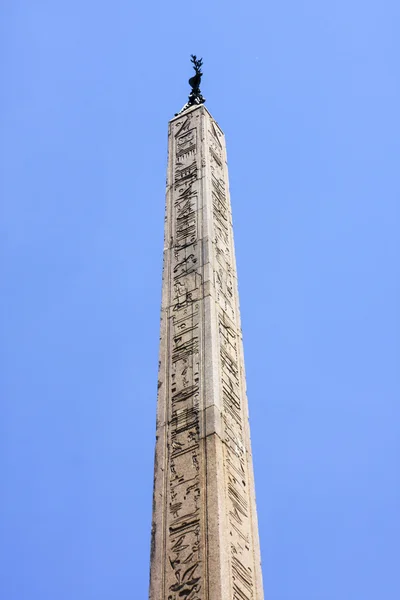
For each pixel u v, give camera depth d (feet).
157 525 68.08
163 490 69.87
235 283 88.07
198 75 112.78
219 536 65.10
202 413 73.15
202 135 101.04
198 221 90.22
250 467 73.36
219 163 100.22
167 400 75.97
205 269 84.74
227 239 91.66
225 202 96.12
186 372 77.15
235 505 68.80
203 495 67.97
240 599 63.62
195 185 94.79
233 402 76.43
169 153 101.35
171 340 80.48
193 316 81.25
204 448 70.69
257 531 69.46
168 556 65.92
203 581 63.26
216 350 77.87
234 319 84.12
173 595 63.62
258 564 67.51
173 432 73.20
